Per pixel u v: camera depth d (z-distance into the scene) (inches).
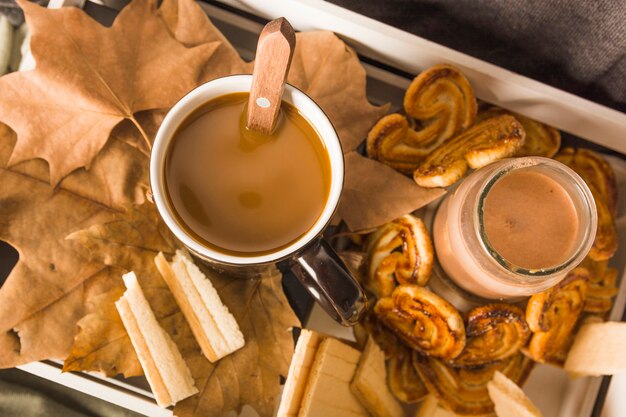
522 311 15.3
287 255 12.2
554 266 13.7
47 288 14.4
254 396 14.8
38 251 14.4
